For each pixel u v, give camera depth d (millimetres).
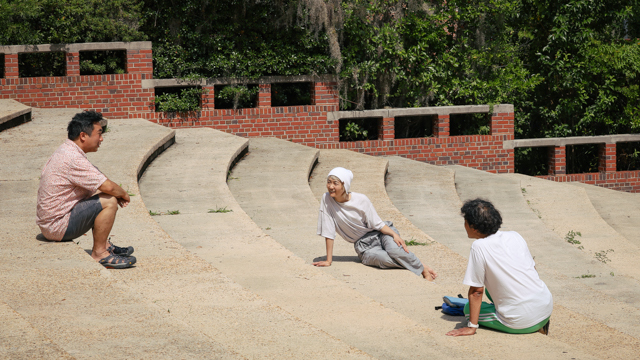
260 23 14914
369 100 16531
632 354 4535
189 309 4617
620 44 17047
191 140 13016
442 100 16469
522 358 4211
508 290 4629
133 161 9734
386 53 15695
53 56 14672
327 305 5066
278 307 4695
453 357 4016
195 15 14633
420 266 6469
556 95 17594
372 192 10656
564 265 8211
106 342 3633
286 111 15438
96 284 4672
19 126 11695
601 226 10812
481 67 16578
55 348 3461
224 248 6742
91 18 13711
